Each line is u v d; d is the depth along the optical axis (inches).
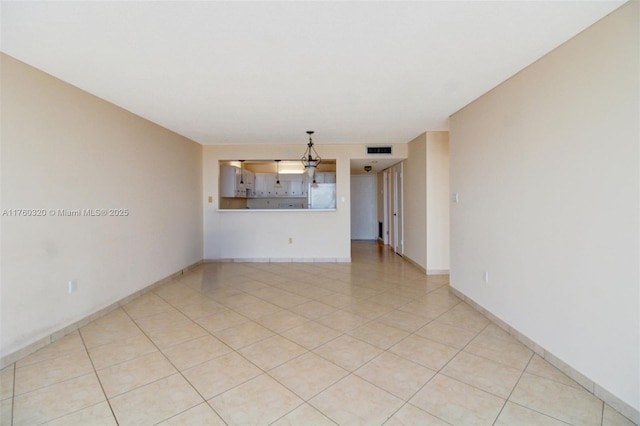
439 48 86.4
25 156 94.9
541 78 91.9
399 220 262.8
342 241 235.5
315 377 83.0
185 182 202.5
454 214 151.8
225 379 82.1
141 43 82.6
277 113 148.5
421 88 116.6
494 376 83.0
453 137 151.0
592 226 75.4
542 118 91.7
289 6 66.9
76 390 77.1
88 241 119.8
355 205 371.2
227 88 115.6
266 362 90.7
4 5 65.3
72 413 68.9
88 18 71.0
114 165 134.4
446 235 194.1
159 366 88.4
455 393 75.8
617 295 69.4
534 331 96.4
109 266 131.3
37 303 98.6
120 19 71.4
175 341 104.0
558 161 85.7
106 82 109.6
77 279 114.4
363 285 171.8
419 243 206.8
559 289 86.0
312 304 140.8
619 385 69.1
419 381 80.9
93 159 122.3
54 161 105.0
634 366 65.9
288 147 229.5
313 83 111.3
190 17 70.8
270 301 145.0
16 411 69.2
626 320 67.5
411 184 221.0
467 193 138.2
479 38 81.0
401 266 219.9
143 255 155.6
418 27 75.8
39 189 99.6
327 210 232.4
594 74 74.2
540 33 78.6
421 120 162.9
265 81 109.2
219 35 78.8
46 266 101.9
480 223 127.7
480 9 68.6
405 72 102.1
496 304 117.1
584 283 77.8
